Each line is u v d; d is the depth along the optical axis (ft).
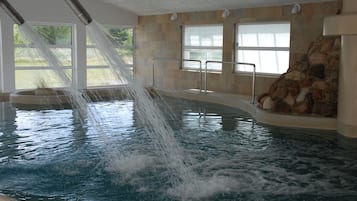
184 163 16.99
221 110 30.17
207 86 38.83
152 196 13.47
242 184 14.64
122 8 43.21
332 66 25.40
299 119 24.18
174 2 37.60
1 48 36.58
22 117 26.63
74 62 41.24
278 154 18.56
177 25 41.14
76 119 26.25
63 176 15.28
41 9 38.42
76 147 19.30
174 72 42.16
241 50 36.32
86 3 40.83
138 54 45.93
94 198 13.20
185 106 32.12
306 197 13.53
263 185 14.58
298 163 17.24
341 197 13.55
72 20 40.22
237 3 34.17
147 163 16.92
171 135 21.70
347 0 21.35
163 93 38.75
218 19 37.14
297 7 30.73
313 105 24.99
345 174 15.87
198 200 13.19
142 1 39.37
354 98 21.62
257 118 26.16
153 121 21.68
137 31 45.65
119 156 17.83
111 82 43.57
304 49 30.83
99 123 25.00
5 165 16.47
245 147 19.70
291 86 25.94
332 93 24.80
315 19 29.94
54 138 21.07
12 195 13.34
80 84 41.29
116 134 22.04
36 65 38.99
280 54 33.53
